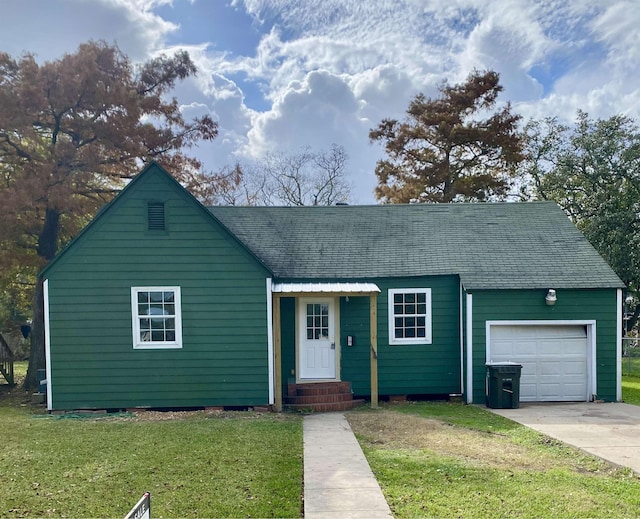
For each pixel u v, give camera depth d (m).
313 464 7.41
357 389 13.85
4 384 17.61
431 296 13.95
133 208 12.16
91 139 16.98
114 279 12.10
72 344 12.03
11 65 15.65
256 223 15.83
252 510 5.70
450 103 31.86
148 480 6.69
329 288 12.62
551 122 32.47
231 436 9.15
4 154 16.28
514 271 13.84
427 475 6.87
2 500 6.02
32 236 17.81
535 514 5.54
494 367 12.56
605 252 27.81
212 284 12.23
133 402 12.06
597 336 13.52
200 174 19.97
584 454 7.98
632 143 28.67
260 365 12.26
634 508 5.70
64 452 8.12
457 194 31.66
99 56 17.03
